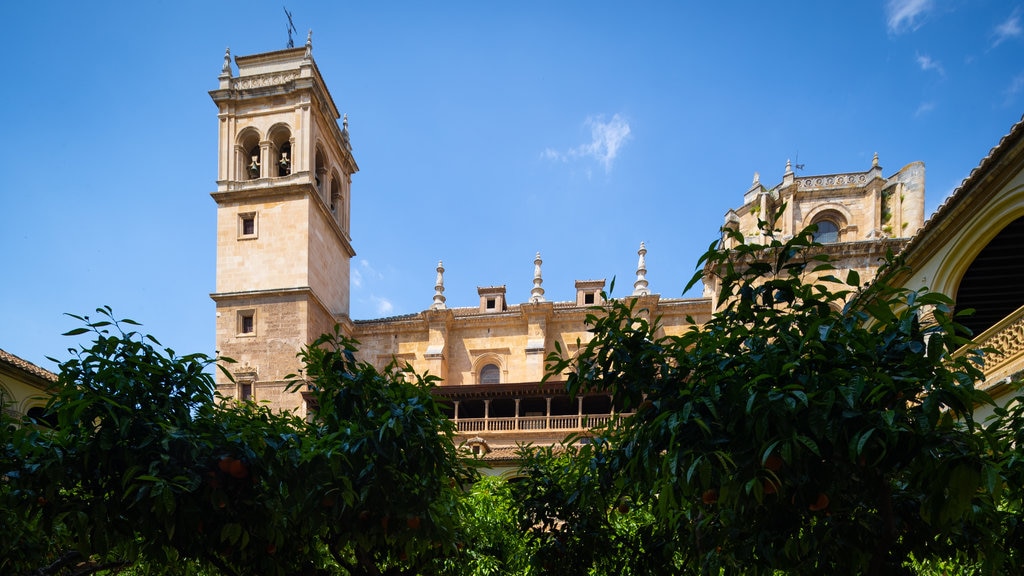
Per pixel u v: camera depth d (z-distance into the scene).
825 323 5.22
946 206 14.19
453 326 46.44
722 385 5.28
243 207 42.91
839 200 39.75
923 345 4.88
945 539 6.14
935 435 4.78
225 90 43.78
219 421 7.29
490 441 33.56
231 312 41.19
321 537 8.59
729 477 5.12
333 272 46.81
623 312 6.37
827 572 5.93
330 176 48.28
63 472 6.35
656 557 8.59
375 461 7.25
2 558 7.52
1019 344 12.30
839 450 5.03
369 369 7.71
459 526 9.70
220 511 7.08
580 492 8.29
